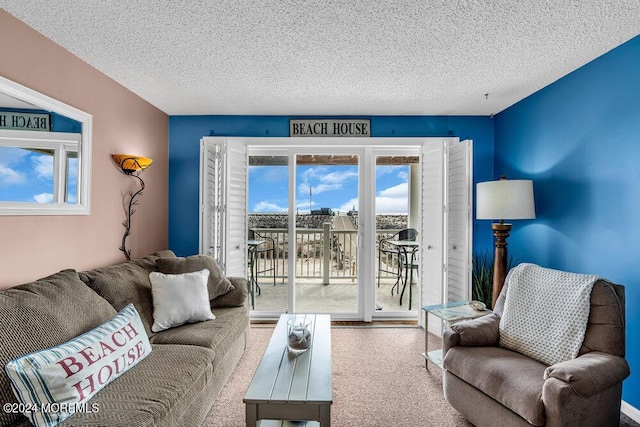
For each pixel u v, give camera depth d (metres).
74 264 2.22
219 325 2.26
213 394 1.93
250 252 4.02
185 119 3.57
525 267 2.13
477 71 2.48
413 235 3.91
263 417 1.42
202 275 2.47
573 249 2.46
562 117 2.57
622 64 2.06
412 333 3.26
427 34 1.96
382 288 3.95
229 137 3.56
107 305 1.85
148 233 3.17
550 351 1.75
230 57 2.26
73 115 2.19
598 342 1.67
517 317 1.97
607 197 2.17
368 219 3.66
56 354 1.31
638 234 1.96
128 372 1.58
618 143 2.09
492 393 1.61
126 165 2.69
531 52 2.18
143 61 2.32
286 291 4.04
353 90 2.87
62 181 2.10
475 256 3.55
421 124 3.58
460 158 3.20
